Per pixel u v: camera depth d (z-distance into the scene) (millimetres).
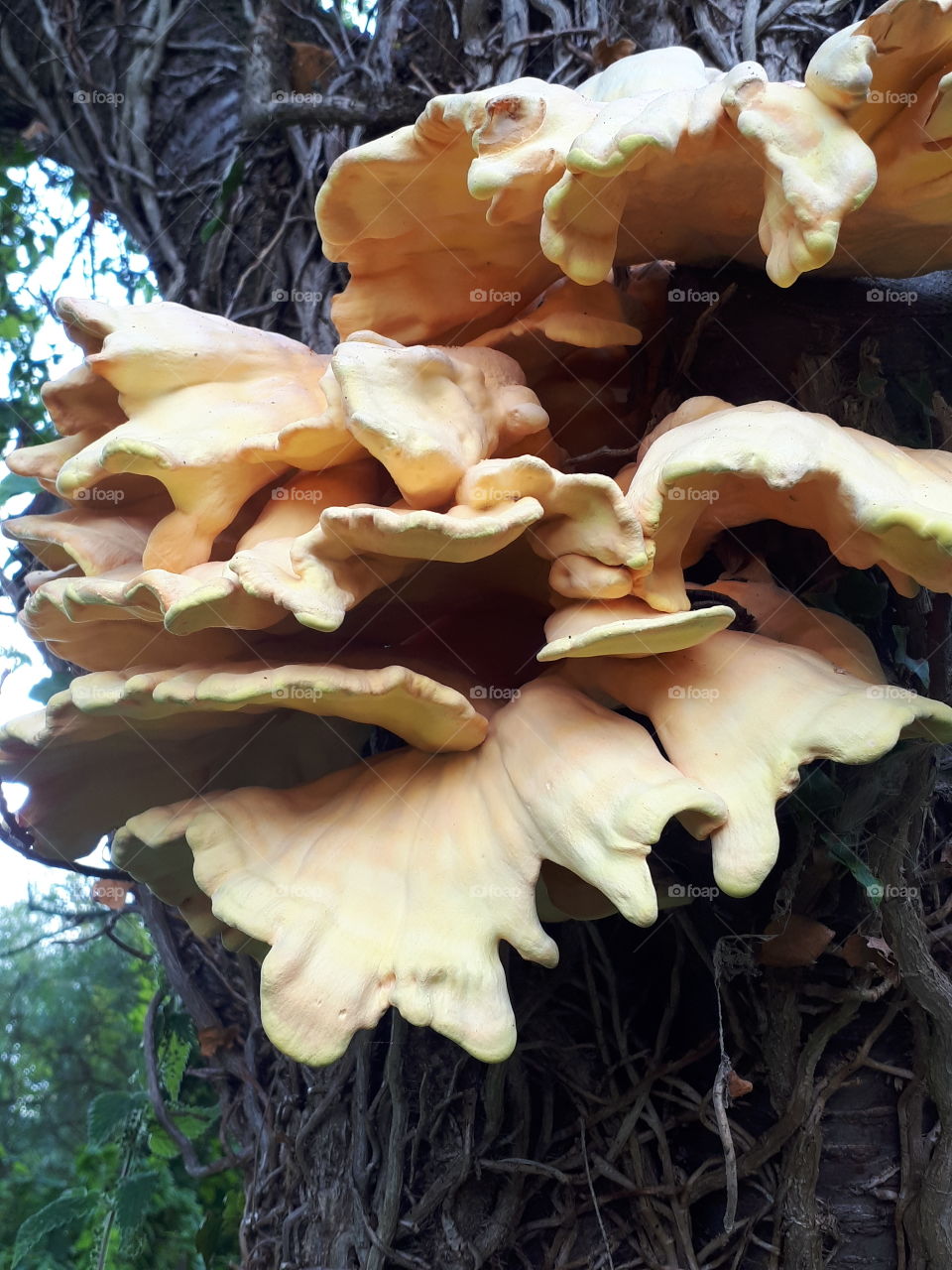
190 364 437
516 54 626
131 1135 750
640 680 394
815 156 341
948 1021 431
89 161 732
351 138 656
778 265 349
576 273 385
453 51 639
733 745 365
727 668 389
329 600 351
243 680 369
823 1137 452
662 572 377
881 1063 452
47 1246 789
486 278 464
